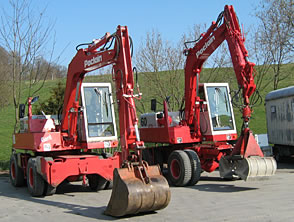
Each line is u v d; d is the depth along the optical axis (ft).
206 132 38.45
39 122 35.60
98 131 33.53
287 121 51.62
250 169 28.68
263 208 23.39
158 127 40.34
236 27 32.55
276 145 56.03
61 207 26.17
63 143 33.91
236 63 31.14
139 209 21.66
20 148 36.94
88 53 31.86
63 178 30.12
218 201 26.43
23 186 38.75
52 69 55.77
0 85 64.34
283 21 56.54
